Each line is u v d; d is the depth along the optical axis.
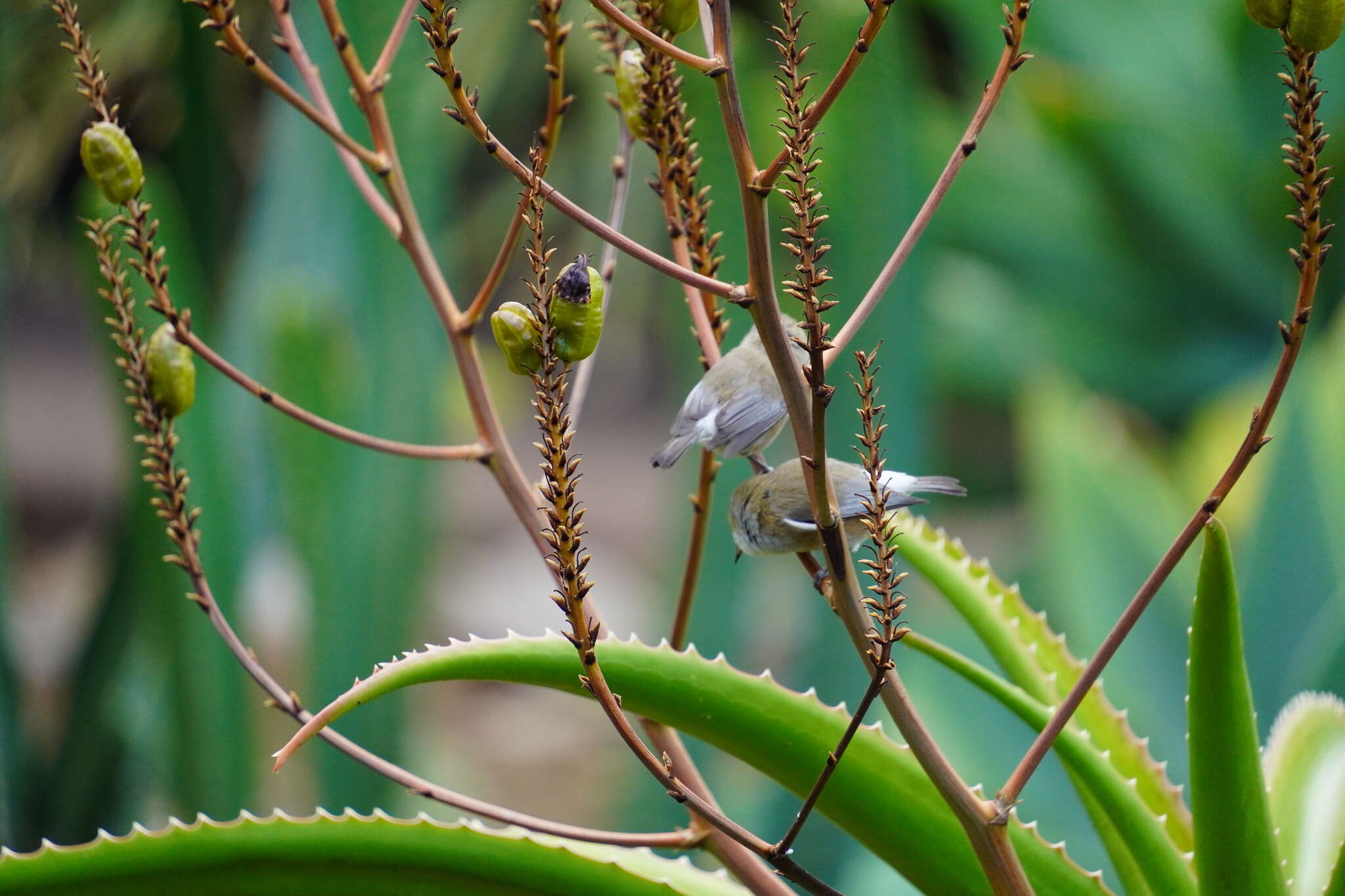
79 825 7.36
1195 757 5.81
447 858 5.82
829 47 6.73
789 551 6.00
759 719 5.83
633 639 5.82
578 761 15.81
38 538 19.72
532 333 5.73
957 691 7.04
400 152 6.71
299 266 6.98
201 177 7.10
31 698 7.95
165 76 7.78
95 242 5.87
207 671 6.52
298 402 6.47
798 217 5.72
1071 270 11.89
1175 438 11.80
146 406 5.86
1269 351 11.31
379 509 6.81
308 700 6.86
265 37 7.30
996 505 15.15
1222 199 10.97
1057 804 6.55
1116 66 11.82
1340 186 9.97
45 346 25.08
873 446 5.73
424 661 5.78
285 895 5.82
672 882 5.89
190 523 5.85
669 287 6.70
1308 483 6.63
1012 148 12.29
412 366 6.92
